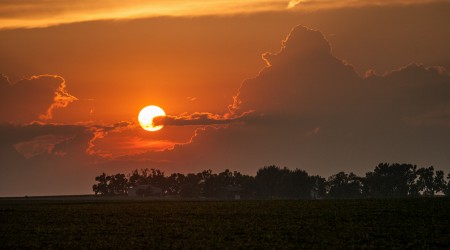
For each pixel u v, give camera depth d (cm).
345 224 13525
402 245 10650
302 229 12750
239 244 10800
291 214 15988
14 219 15600
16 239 11706
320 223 13775
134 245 10812
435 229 12550
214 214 16412
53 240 11544
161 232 12500
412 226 13038
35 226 13875
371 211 16225
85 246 10781
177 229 12950
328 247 10469
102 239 11581
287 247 10488
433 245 10681
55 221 14962
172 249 10319
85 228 13362
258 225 13538
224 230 12719
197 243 10969
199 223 14112
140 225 13838
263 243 10919
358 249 10306
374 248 10338
